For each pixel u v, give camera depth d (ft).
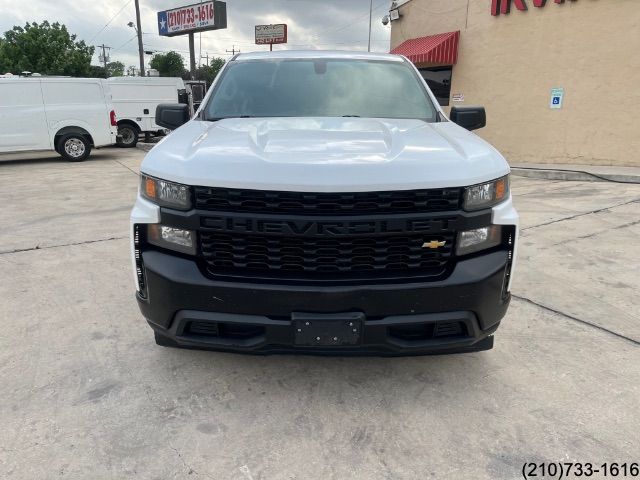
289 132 8.88
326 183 6.98
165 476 6.89
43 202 25.62
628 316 11.82
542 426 7.93
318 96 11.35
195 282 7.42
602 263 15.48
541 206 23.48
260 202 7.15
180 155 7.80
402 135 8.78
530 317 11.76
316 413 8.27
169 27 86.12
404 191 7.17
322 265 7.37
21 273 14.74
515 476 6.91
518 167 35.19
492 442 7.59
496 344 10.53
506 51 38.42
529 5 36.32
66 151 44.24
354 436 7.72
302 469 7.04
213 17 78.13
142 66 95.61
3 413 8.18
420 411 8.33
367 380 9.23
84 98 44.29
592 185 29.30
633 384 9.04
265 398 8.66
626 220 20.61
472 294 7.53
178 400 8.58
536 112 37.37
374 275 7.45
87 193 28.25
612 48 32.86
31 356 9.99
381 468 7.07
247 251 7.44
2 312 12.01
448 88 45.11
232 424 7.98
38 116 42.52
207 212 7.27
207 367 9.62
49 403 8.46
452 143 8.42
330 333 7.34
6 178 34.50
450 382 9.16
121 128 58.29
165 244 7.70
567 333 10.99
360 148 7.84
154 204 7.75
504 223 7.81
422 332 7.77
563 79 35.47
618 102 33.32
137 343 10.55
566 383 9.10
